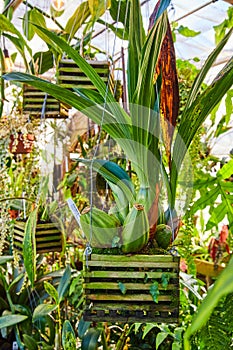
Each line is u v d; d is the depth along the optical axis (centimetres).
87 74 76
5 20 127
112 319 68
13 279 179
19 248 136
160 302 67
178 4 202
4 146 146
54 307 136
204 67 71
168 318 67
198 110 69
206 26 218
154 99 71
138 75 71
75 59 75
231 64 66
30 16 151
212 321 79
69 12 210
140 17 74
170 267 67
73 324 152
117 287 67
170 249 72
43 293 167
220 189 121
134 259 67
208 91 66
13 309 160
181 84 136
